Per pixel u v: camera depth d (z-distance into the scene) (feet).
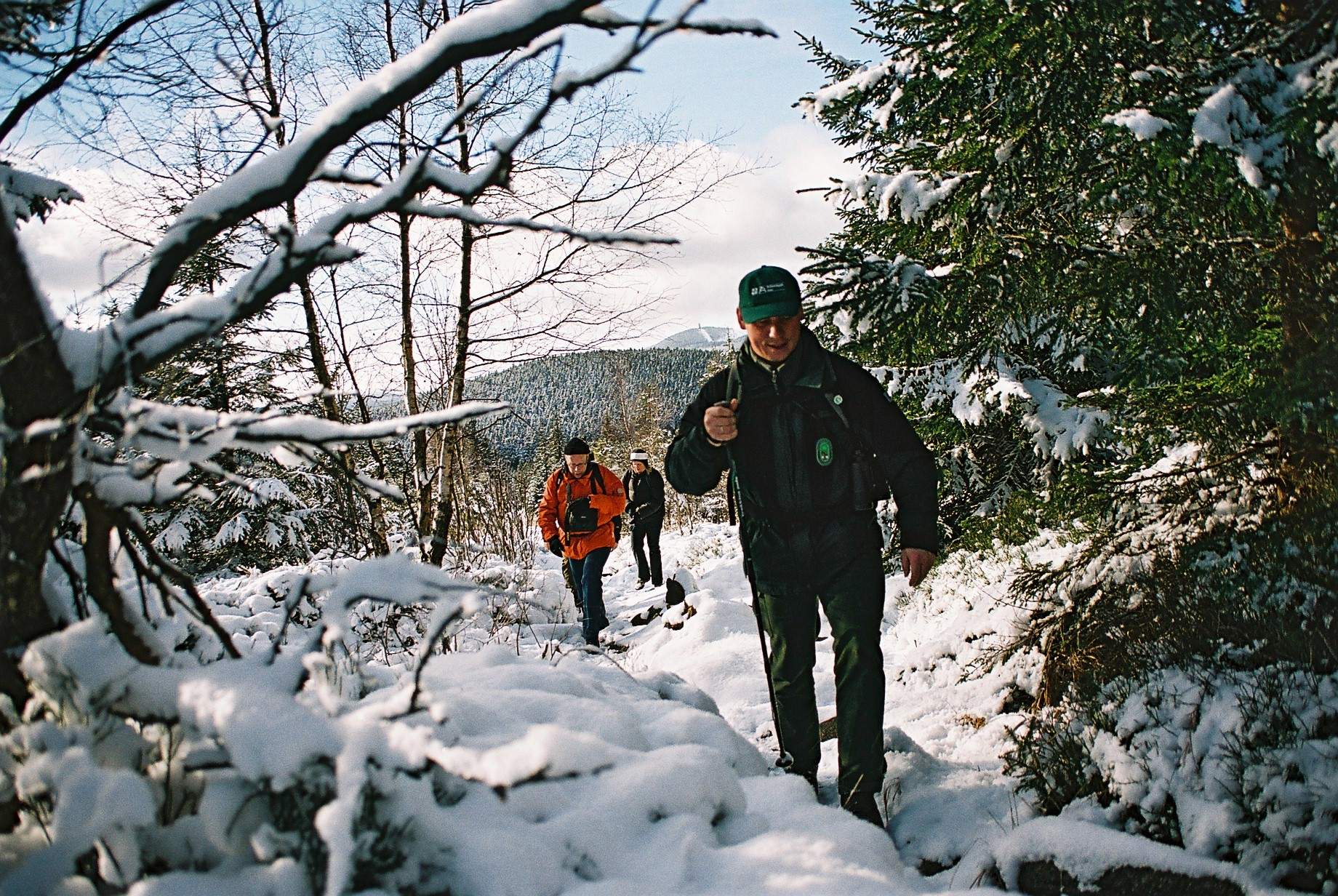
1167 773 8.70
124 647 5.84
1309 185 9.04
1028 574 12.78
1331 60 9.06
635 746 7.53
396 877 5.06
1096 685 10.71
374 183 6.03
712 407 10.68
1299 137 8.62
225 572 32.60
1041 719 11.26
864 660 10.22
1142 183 10.39
